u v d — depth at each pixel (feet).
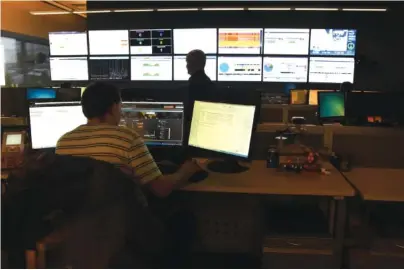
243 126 6.19
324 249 5.76
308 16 19.79
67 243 3.78
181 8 18.08
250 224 7.59
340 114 11.18
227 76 18.86
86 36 18.92
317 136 7.04
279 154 6.54
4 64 17.30
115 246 3.72
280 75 18.76
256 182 5.80
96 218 3.61
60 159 3.50
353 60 18.62
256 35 18.43
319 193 5.43
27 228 3.77
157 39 18.66
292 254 5.81
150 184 4.94
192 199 7.56
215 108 6.57
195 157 7.06
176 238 6.26
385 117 9.66
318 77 18.76
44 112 6.88
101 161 3.56
